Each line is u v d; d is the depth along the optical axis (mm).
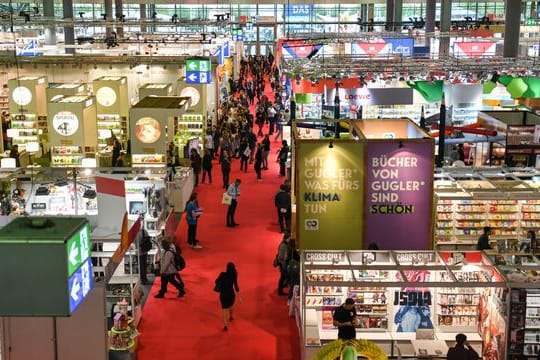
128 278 11516
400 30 36344
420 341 10039
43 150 24422
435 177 14859
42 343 8930
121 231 10227
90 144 22578
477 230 14414
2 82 26141
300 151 12641
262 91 40094
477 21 37188
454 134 19250
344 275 10242
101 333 8977
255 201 19438
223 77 32688
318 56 25766
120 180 10781
